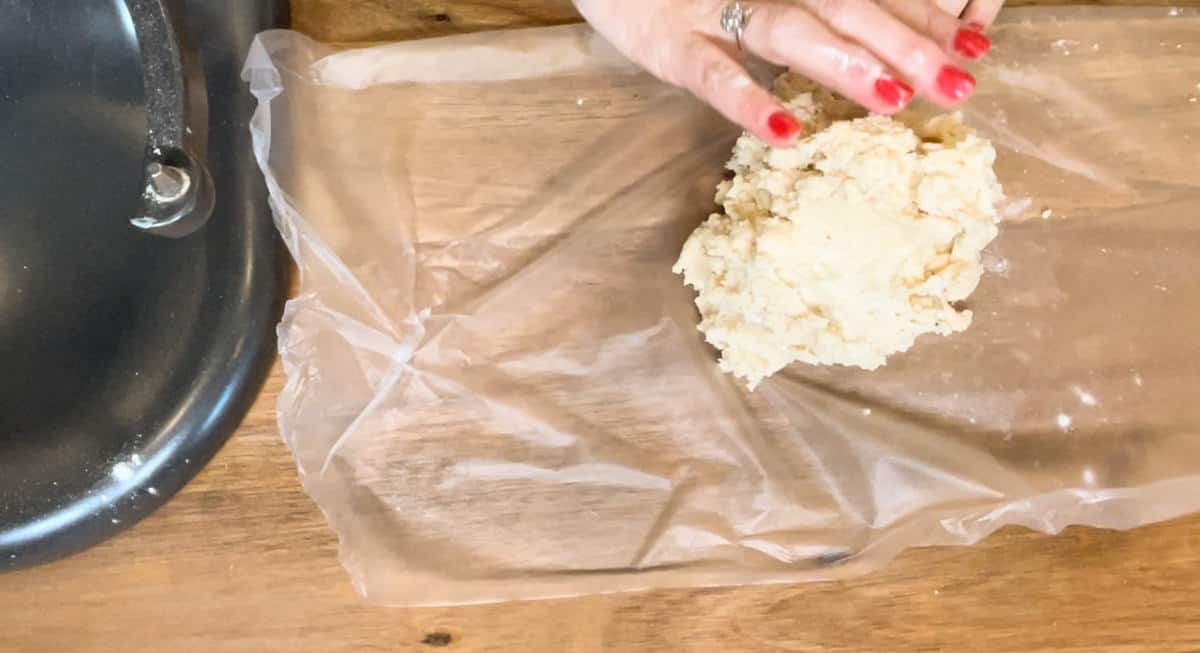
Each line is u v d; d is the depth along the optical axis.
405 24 0.81
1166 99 0.83
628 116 0.83
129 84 0.80
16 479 0.78
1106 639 0.81
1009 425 0.83
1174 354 0.83
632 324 0.83
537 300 0.83
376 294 0.81
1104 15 0.83
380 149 0.82
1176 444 0.82
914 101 0.82
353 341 0.81
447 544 0.81
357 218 0.81
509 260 0.83
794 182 0.78
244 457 0.80
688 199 0.83
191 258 0.79
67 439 0.78
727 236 0.79
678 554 0.81
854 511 0.82
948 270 0.79
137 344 0.79
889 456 0.82
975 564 0.81
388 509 0.81
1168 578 0.81
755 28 0.76
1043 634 0.81
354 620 0.80
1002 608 0.81
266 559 0.80
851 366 0.83
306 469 0.80
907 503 0.82
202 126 0.74
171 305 0.79
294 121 0.80
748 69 0.81
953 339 0.83
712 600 0.81
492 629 0.80
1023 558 0.81
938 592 0.81
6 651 0.80
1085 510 0.81
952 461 0.82
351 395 0.81
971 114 0.84
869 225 0.77
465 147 0.82
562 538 0.81
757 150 0.80
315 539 0.80
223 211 0.79
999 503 0.82
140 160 0.80
